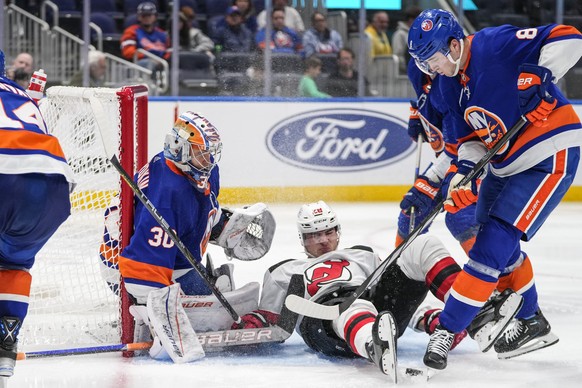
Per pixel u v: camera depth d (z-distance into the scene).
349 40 29.23
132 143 10.91
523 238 10.47
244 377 10.00
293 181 28.27
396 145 29.14
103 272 11.35
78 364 10.51
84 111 11.43
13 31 26.70
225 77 28.50
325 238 11.31
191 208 10.73
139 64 27.89
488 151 10.27
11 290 9.00
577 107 30.38
